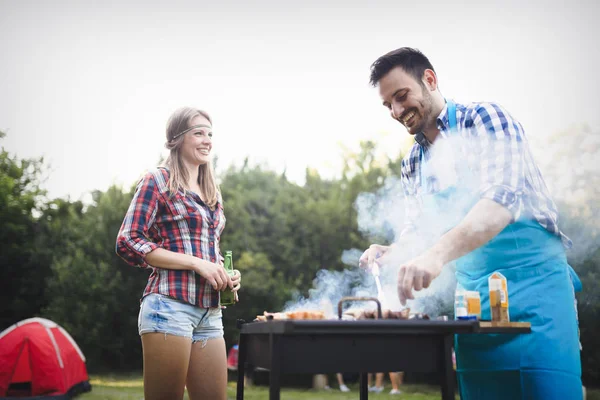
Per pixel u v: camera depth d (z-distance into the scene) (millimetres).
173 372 2109
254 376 9602
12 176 17391
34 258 15859
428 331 1518
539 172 2037
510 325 1647
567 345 1842
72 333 14188
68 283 14469
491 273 1963
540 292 1873
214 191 2428
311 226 14281
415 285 1663
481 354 1934
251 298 13586
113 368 14422
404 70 2088
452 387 1548
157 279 2180
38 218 17328
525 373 1828
